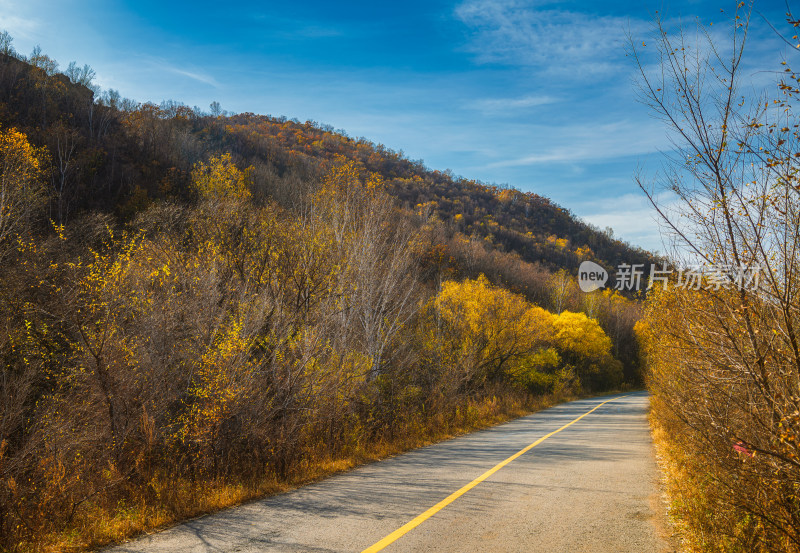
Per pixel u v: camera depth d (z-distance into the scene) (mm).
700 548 5344
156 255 11898
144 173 56000
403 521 6523
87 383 9773
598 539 5820
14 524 6031
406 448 14055
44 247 17266
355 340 15508
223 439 9352
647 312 12305
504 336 30281
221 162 26766
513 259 80875
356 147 143125
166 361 10320
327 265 13625
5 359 10938
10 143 23781
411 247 19281
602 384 57969
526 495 8078
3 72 58250
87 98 69438
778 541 4742
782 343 4164
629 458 12000
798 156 3773
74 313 9773
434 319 26062
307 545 5547
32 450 8344
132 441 8953
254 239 12945
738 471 4902
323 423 12547
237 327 9883
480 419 21812
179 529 6195
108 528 6082
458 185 153625
